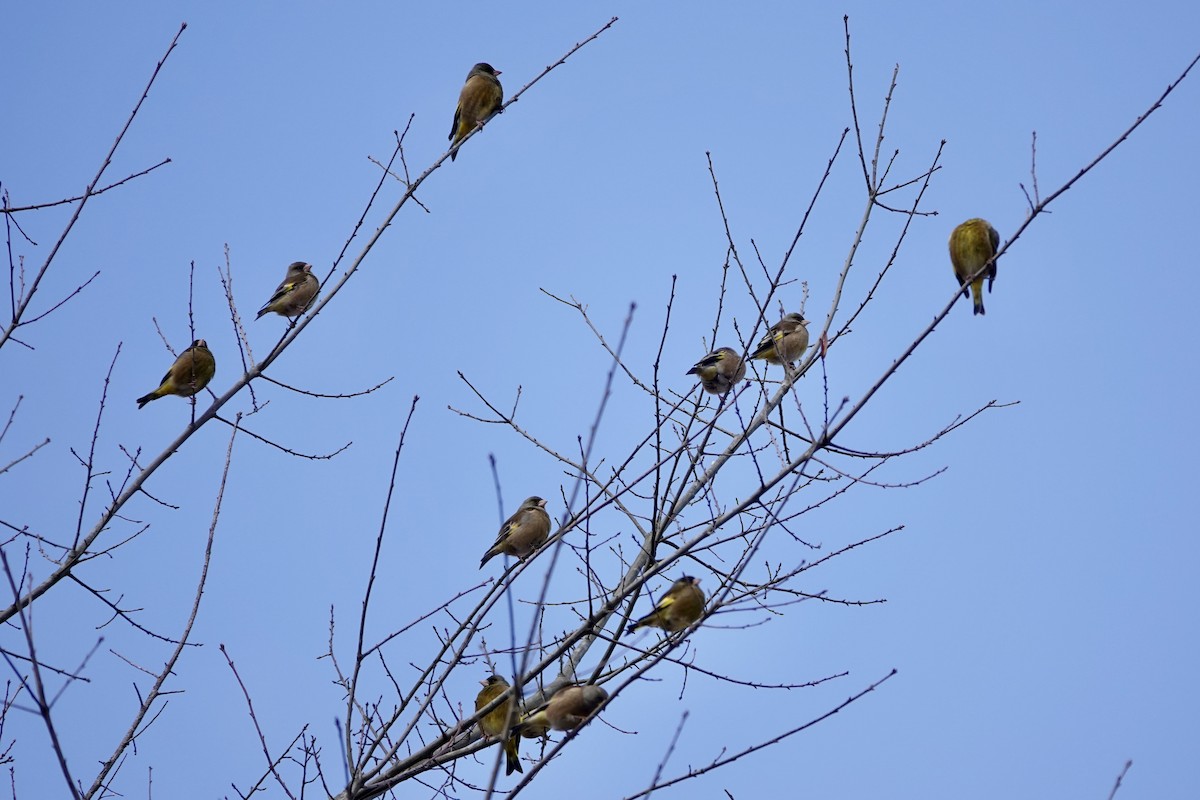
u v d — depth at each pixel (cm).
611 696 998
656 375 1227
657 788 935
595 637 1281
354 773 1087
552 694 1295
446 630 1253
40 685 827
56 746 823
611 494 1312
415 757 1212
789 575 1171
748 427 1309
